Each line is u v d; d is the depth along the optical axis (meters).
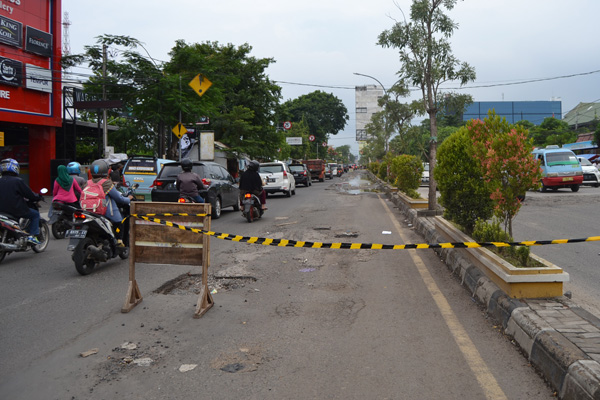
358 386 3.50
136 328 4.81
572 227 11.58
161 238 5.45
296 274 7.09
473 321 4.87
